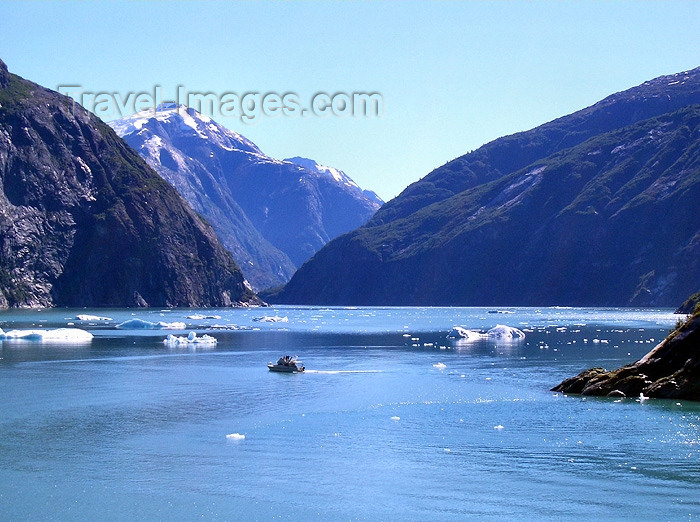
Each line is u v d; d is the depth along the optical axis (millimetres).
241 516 34281
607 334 132250
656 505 35250
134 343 109938
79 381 68500
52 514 34469
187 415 53000
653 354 62188
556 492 37000
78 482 38375
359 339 123250
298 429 48781
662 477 38906
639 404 56906
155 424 50094
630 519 33781
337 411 54469
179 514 34500
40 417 52188
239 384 67125
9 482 38344
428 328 158750
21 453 43062
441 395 61250
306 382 68688
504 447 44375
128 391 63000
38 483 38219
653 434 47219
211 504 35594
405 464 41219
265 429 48781
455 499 36188
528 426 49469
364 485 37969
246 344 111812
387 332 143125
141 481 38500
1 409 54906
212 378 71062
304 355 94312
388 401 58469
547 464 41125
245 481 38531
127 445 44781
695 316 61531
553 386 66062
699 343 60188
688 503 35500
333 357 91750
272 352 97750
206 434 47406
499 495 36594
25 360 85188
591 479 38719
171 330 143375
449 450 43812
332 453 43219
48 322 165250
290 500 36125
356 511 34781
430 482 38406
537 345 108938
